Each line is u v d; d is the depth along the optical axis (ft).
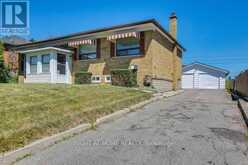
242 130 19.92
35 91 29.48
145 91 42.86
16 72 61.98
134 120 24.16
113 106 27.99
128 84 48.91
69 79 58.95
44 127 18.20
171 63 66.74
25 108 21.77
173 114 27.17
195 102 37.37
